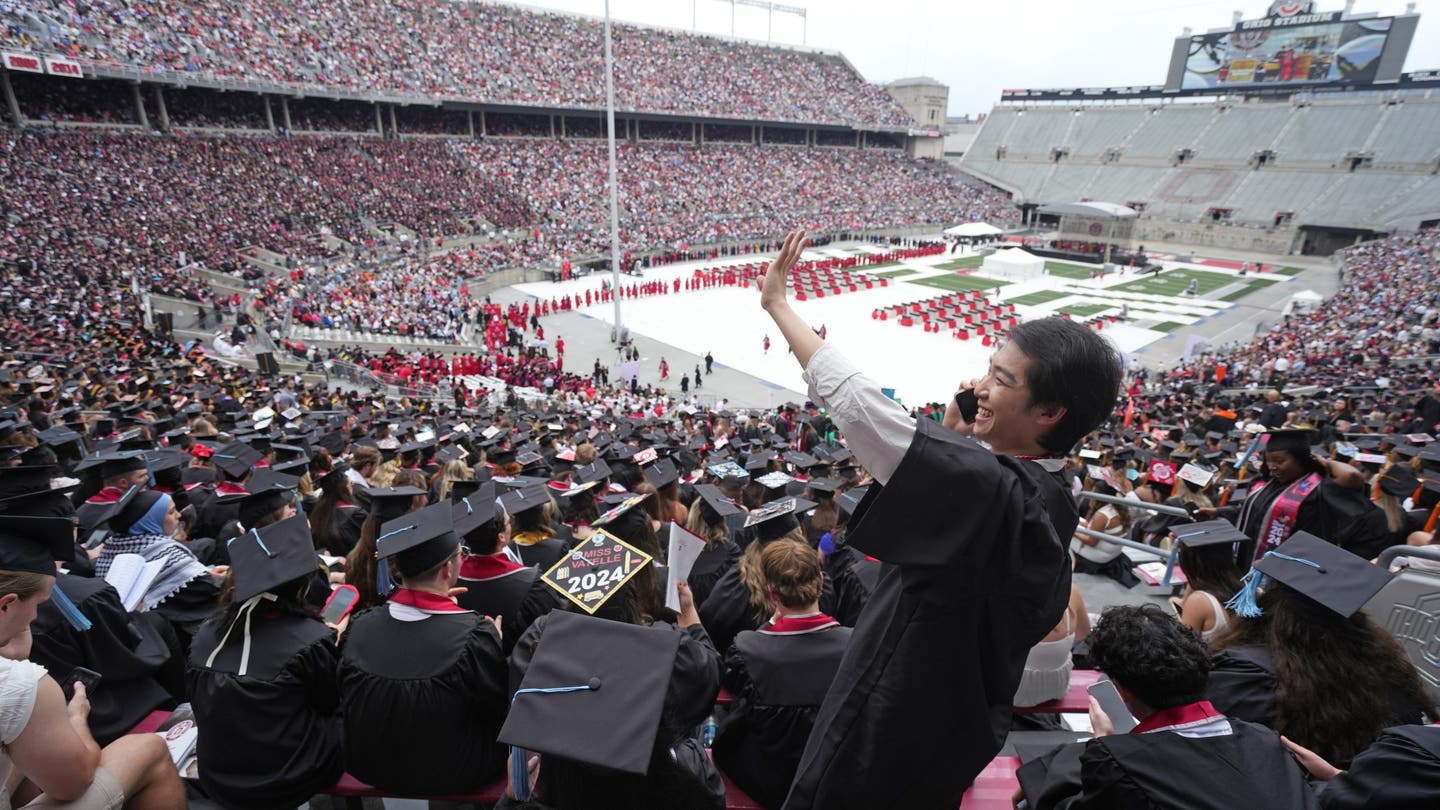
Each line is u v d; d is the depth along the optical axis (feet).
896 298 185.57
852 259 225.76
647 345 144.97
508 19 246.06
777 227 255.50
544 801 8.91
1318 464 21.36
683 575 14.61
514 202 209.26
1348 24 257.75
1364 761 8.99
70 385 59.00
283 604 13.58
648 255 217.15
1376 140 253.65
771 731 12.35
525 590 16.98
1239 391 89.51
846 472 41.09
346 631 15.24
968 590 6.06
